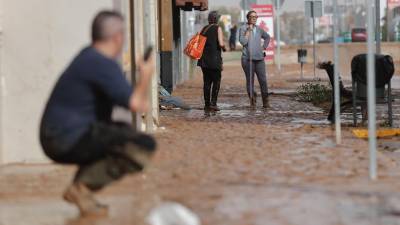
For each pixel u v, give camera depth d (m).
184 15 59.72
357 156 17.41
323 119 26.38
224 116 27.75
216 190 13.59
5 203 12.96
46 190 13.98
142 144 11.54
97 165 11.66
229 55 89.38
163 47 39.84
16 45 16.56
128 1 18.73
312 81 51.62
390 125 23.92
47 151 11.71
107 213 12.02
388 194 13.17
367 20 14.66
